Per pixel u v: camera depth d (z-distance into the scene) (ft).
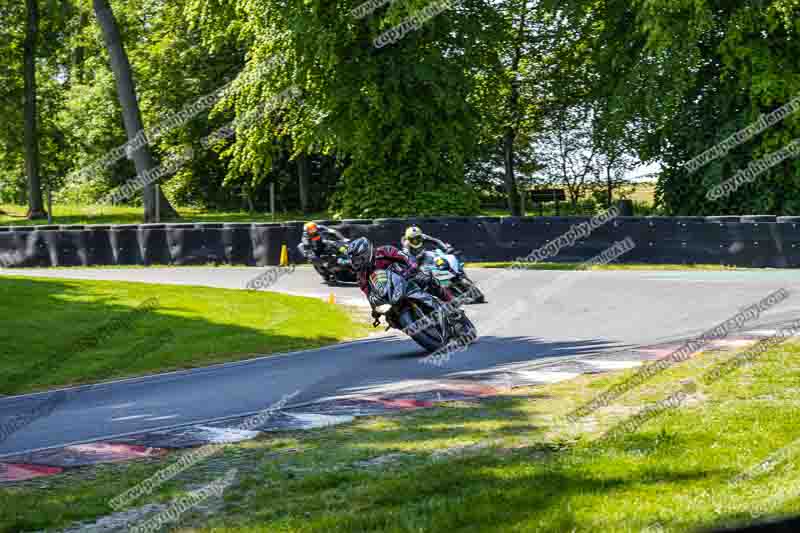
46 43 149.79
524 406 27.32
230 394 32.55
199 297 58.49
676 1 82.28
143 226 88.33
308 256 69.56
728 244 73.51
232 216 135.13
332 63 84.84
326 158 154.51
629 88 89.61
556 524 14.97
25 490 20.13
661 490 17.07
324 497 18.24
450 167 94.17
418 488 18.17
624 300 54.54
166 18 141.69
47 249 89.45
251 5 90.68
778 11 82.12
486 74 99.30
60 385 36.37
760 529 6.37
